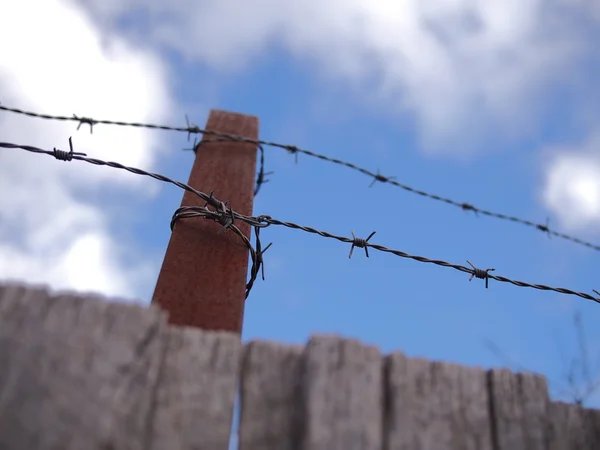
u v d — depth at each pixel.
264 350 0.32
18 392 0.27
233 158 0.60
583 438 0.33
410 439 0.30
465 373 0.33
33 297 0.29
